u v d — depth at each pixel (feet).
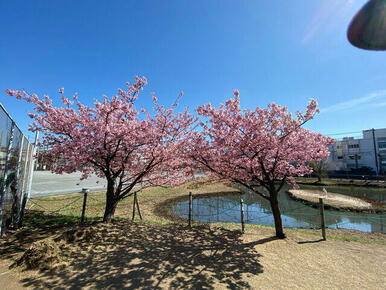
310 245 16.80
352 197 54.08
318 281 11.10
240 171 19.65
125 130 18.12
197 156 19.47
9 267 11.20
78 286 9.79
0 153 12.42
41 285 9.71
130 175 24.89
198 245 16.24
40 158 19.76
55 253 12.33
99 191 45.14
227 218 32.58
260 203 48.19
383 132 116.06
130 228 19.88
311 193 61.36
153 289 9.82
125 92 21.16
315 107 15.12
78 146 16.14
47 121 17.89
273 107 17.40
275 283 10.80
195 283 10.54
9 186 15.14
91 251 13.87
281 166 19.76
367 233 23.57
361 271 12.36
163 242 16.70
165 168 24.30
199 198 50.55
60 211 27.07
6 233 17.02
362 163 121.29
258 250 15.33
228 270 12.12
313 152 18.40
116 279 10.59
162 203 41.63
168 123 20.94
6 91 15.60
